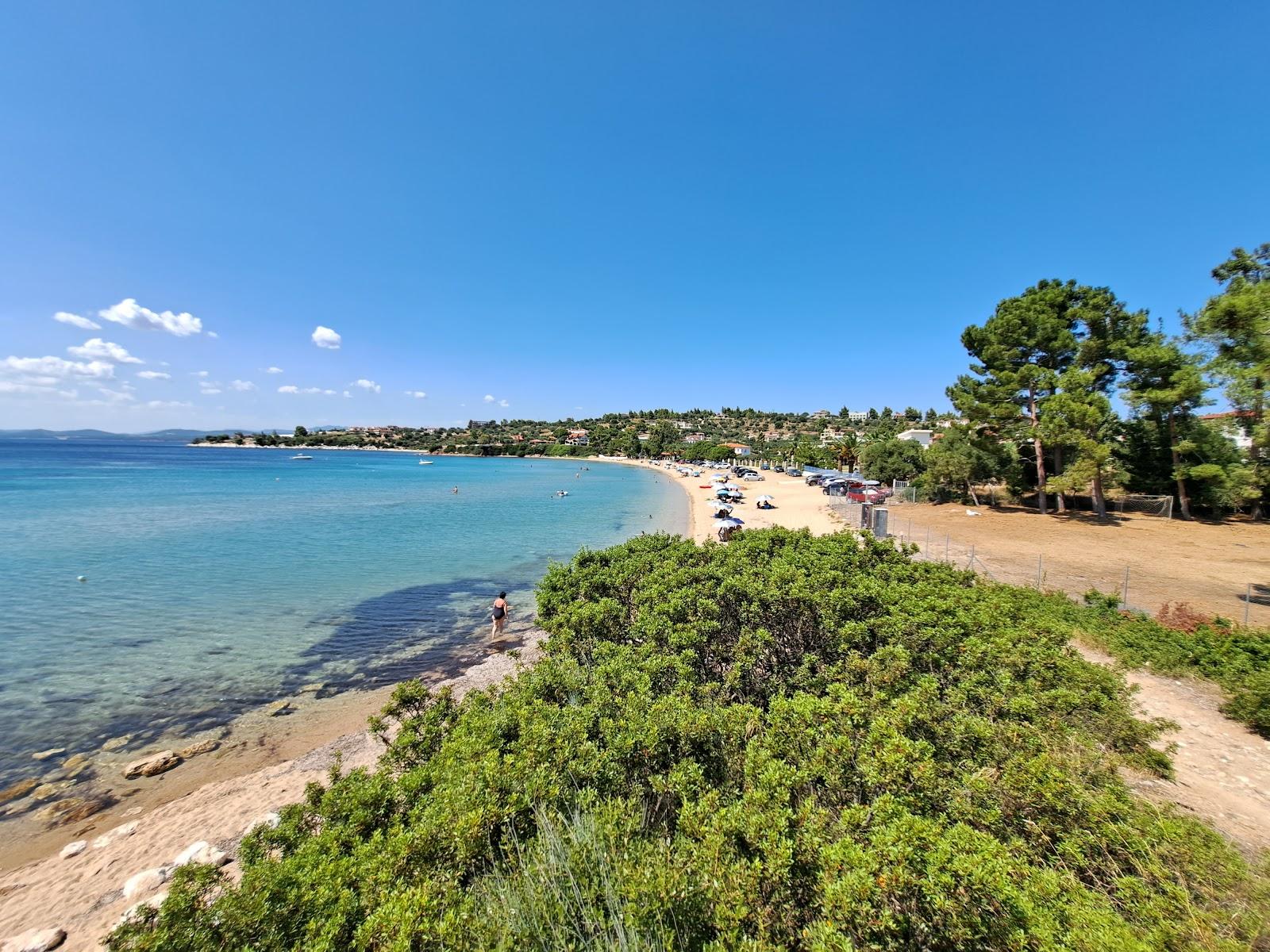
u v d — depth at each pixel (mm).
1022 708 5191
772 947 2777
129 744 10711
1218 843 3904
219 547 30453
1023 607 8656
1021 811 4047
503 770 4180
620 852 3387
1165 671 10305
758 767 4059
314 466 116938
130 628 17516
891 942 2854
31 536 32938
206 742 10820
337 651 15797
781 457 127062
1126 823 3967
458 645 16469
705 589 7586
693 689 5566
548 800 3902
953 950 2830
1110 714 5754
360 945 3006
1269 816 6008
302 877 3555
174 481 73562
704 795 3834
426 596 21828
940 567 9984
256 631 17406
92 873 7199
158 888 6797
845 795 3980
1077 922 2980
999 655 6105
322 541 32938
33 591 21531
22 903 6672
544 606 8484
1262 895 3480
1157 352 28719
